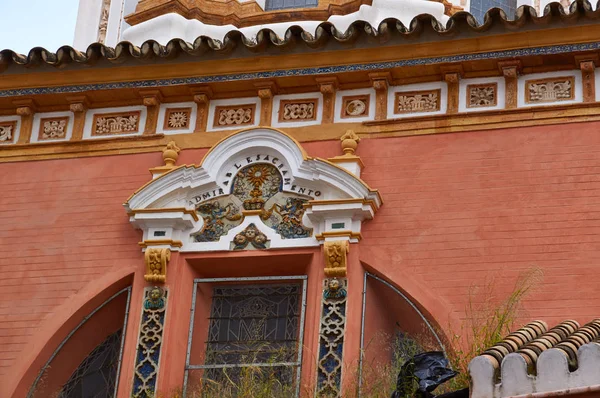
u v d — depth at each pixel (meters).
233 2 21.48
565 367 12.79
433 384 14.42
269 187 17.86
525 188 17.05
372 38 17.80
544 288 16.41
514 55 17.50
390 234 17.19
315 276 17.17
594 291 16.27
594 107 17.25
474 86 17.78
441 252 16.92
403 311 16.97
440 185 17.33
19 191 18.62
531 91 17.56
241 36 18.05
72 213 18.30
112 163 18.52
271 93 18.33
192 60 18.45
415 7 20.58
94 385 17.67
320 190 17.61
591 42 17.30
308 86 18.30
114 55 18.45
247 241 17.56
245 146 18.05
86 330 17.75
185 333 17.30
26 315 17.77
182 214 17.62
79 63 18.62
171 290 17.42
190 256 17.61
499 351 13.59
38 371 17.50
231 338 17.38
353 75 18.05
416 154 17.59
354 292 16.94
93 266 17.86
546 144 17.22
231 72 18.36
